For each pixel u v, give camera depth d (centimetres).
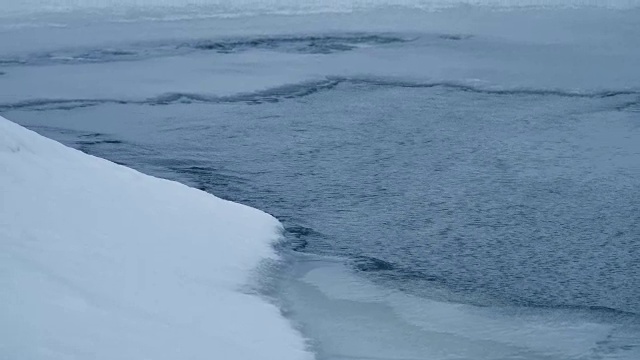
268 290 617
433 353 544
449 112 1430
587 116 1405
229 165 1103
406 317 602
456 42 2198
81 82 1700
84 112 1446
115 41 2217
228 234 695
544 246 791
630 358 552
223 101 1530
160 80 1717
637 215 888
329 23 2562
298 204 924
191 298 544
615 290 685
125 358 414
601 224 859
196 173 1062
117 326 450
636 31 2412
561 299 661
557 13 2878
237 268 632
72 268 514
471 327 592
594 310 639
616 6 3080
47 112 1448
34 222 565
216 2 3231
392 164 1099
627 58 1972
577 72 1803
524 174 1048
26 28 2470
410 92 1598
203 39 2241
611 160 1121
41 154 691
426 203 927
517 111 1440
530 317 618
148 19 2681
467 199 941
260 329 530
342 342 548
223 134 1284
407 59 1952
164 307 512
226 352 469
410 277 695
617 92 1608
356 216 878
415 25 2523
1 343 385
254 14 2811
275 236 748
